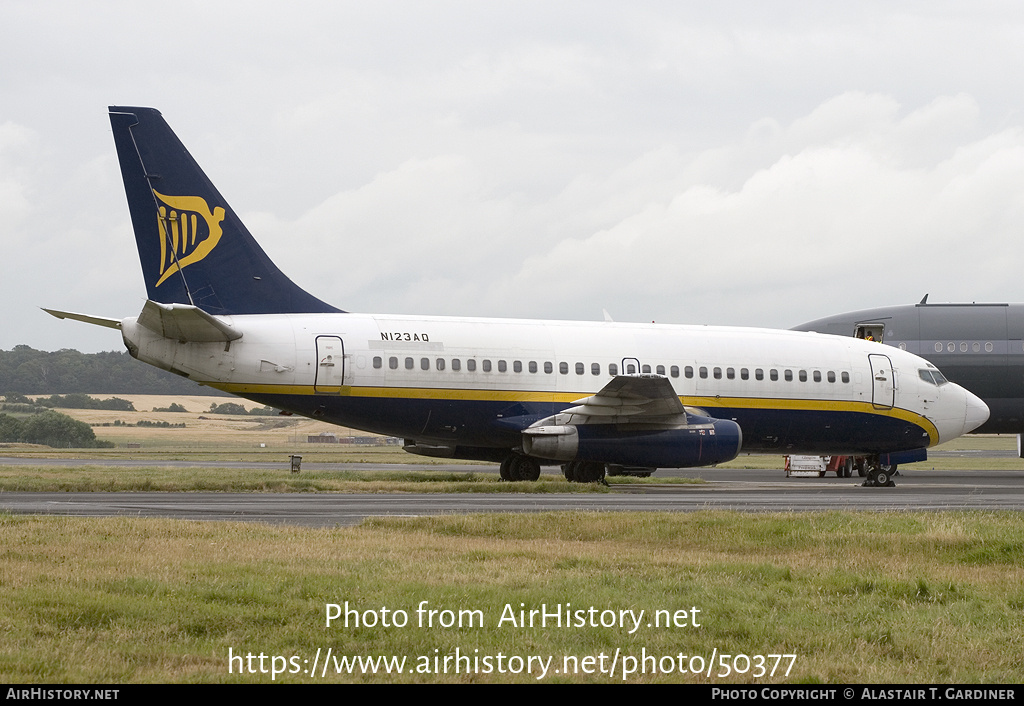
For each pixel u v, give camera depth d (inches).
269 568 1136.8
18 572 1075.9
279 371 2529.5
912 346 3727.9
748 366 2987.2
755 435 3016.7
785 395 3009.4
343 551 1269.7
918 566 1283.2
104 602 953.5
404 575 1127.0
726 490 2783.0
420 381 2647.6
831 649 901.2
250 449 7436.0
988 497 2476.6
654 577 1167.0
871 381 3095.5
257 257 2605.8
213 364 2493.8
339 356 2571.4
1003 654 889.5
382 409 2623.0
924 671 845.8
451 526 1546.5
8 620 884.6
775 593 1105.4
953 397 3218.5
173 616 925.8
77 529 1379.2
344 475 2950.3
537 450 2684.5
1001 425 3786.9
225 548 1258.6
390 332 2652.6
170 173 2527.1
